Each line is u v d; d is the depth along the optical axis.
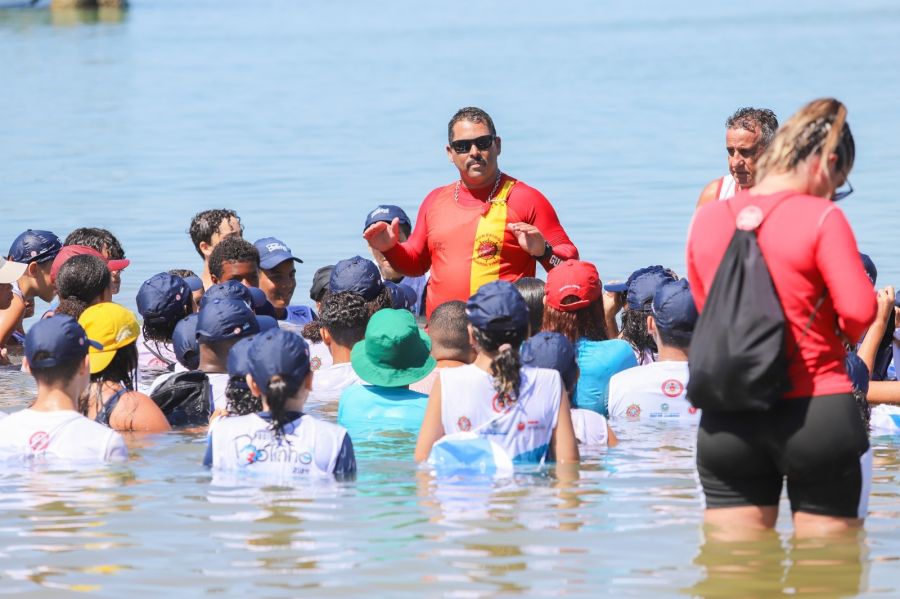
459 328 16.38
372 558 11.27
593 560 11.13
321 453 13.80
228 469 13.97
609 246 31.38
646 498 12.98
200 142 53.56
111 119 63.12
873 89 69.06
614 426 16.33
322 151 49.81
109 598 10.48
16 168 46.75
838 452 10.48
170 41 128.50
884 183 39.72
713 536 11.16
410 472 13.98
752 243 10.45
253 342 13.87
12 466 14.20
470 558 11.25
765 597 10.23
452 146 19.25
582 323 17.39
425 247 20.03
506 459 13.80
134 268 29.69
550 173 43.66
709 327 10.46
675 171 43.34
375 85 79.75
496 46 117.25
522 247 18.62
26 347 14.55
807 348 10.48
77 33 137.00
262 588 10.63
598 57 100.44
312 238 33.00
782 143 10.74
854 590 10.31
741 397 10.34
